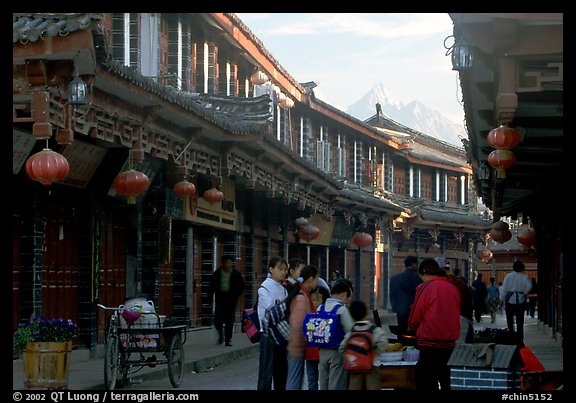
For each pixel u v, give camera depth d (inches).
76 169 684.7
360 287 1769.2
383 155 1978.3
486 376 409.4
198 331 936.9
